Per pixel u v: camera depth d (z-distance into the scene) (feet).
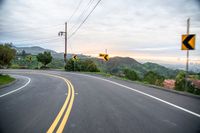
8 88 49.70
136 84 54.44
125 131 16.96
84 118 20.76
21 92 41.65
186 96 34.65
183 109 24.84
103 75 91.30
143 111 23.81
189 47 36.78
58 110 24.47
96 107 25.94
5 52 83.87
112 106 26.53
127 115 21.98
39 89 46.50
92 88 46.09
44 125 18.65
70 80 68.59
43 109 25.09
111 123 19.10
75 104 27.86
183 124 18.97
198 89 39.19
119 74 83.35
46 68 169.58
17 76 94.68
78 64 131.85
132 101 30.07
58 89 45.75
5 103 29.35
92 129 17.43
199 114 22.53
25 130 17.42
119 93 38.19
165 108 25.40
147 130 17.26
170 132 16.89
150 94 36.86
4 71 134.92
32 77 87.86
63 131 16.96
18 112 23.72
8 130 17.49
